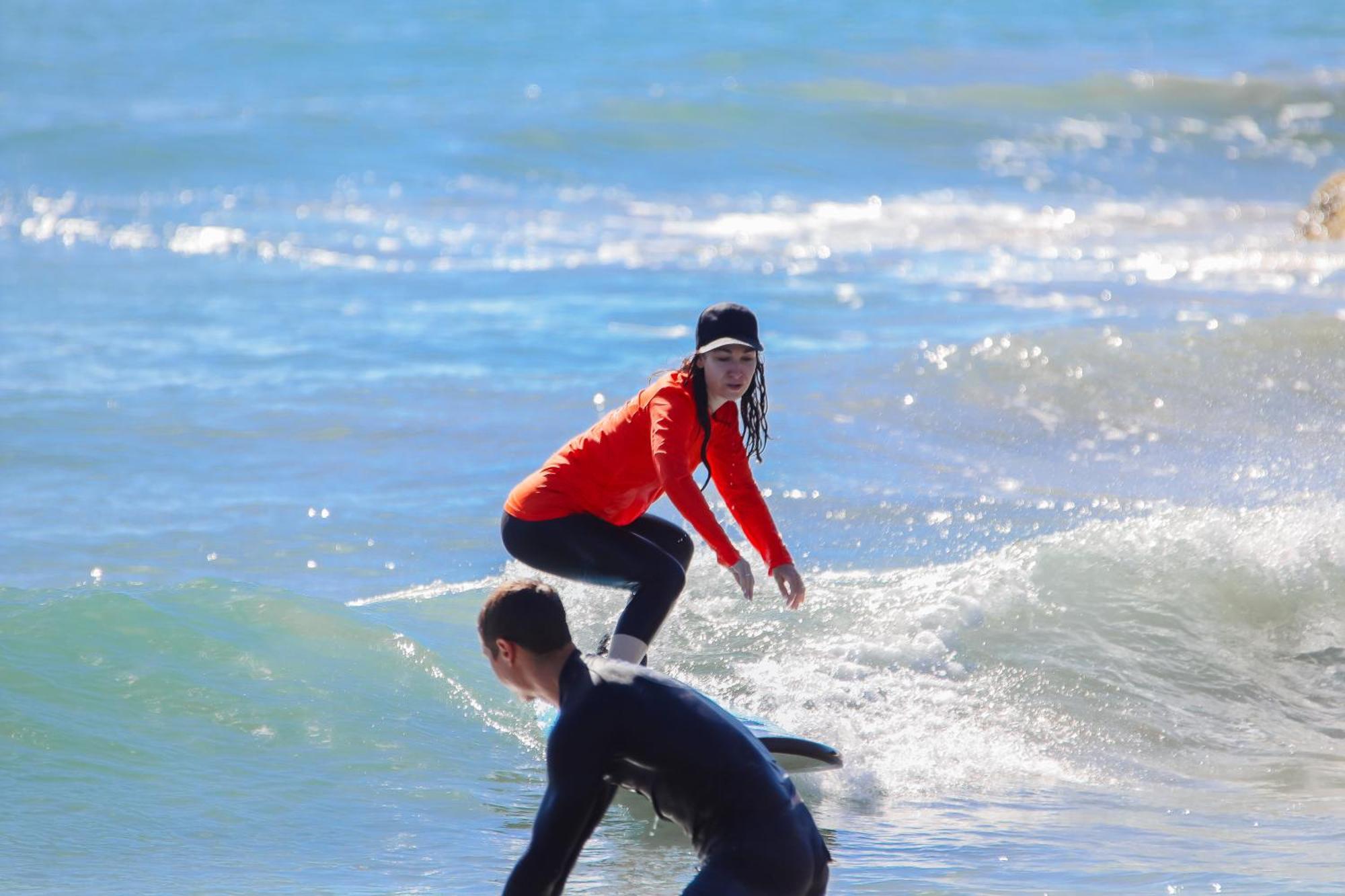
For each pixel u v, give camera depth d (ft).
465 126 352.28
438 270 221.66
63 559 103.14
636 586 65.16
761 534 62.75
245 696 72.08
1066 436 126.41
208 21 571.69
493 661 42.29
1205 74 430.20
